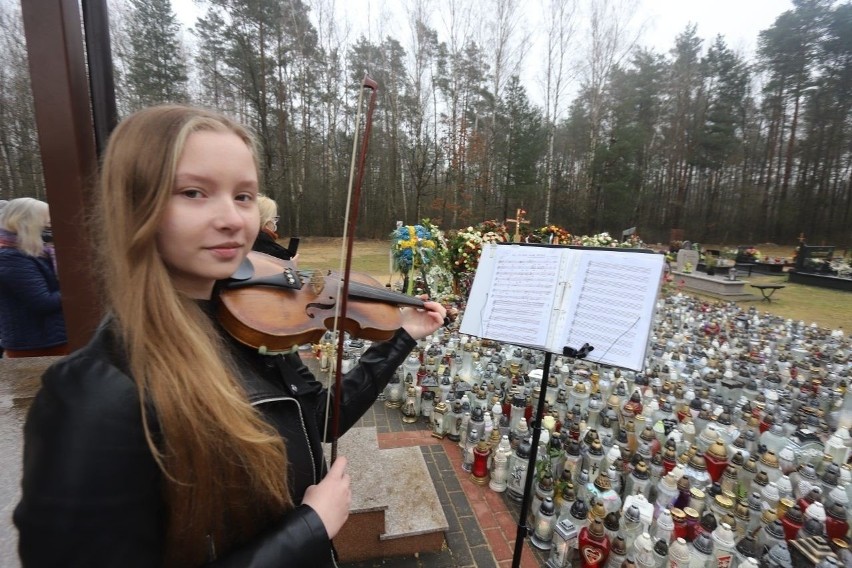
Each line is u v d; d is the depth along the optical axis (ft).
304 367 3.93
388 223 82.84
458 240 19.77
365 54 76.54
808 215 89.61
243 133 2.68
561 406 11.66
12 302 9.27
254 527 2.68
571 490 8.18
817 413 11.84
